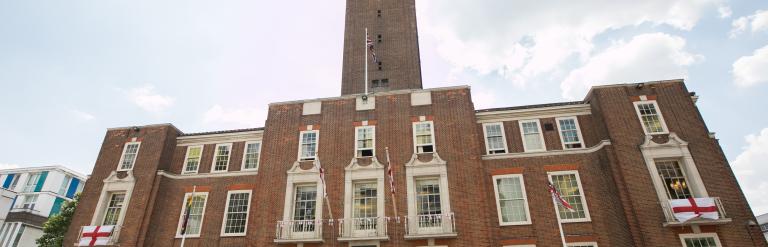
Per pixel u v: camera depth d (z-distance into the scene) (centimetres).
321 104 2925
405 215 2409
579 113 2786
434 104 2781
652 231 2175
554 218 2427
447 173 2506
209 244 2750
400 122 2748
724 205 2194
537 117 2833
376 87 3944
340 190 2559
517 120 2847
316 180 2625
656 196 2264
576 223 2400
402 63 4025
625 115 2547
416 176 2536
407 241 2338
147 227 2800
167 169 3119
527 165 2620
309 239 2381
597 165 2542
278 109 2961
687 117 2511
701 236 2134
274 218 2538
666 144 2398
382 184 2527
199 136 3225
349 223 2419
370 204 2522
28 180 5959
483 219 2336
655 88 2639
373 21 4347
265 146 2820
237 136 3184
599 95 2655
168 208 2942
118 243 2738
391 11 4372
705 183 2267
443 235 2284
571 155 2609
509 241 2381
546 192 2516
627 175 2353
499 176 2602
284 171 2698
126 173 3036
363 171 2589
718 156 2352
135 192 2936
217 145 3194
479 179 2459
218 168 3098
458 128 2661
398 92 2869
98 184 3048
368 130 2759
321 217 2481
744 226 2134
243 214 2831
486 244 2266
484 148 2769
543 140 2742
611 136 2489
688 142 2409
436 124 2700
